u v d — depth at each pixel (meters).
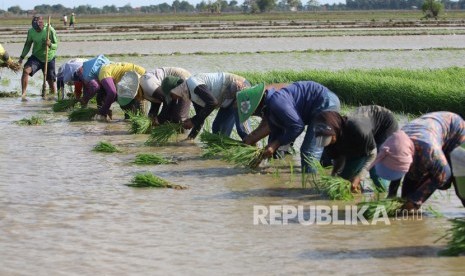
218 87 19.72
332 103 16.70
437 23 111.25
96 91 25.84
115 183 16.45
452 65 46.53
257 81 33.81
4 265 10.88
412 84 27.81
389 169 12.57
